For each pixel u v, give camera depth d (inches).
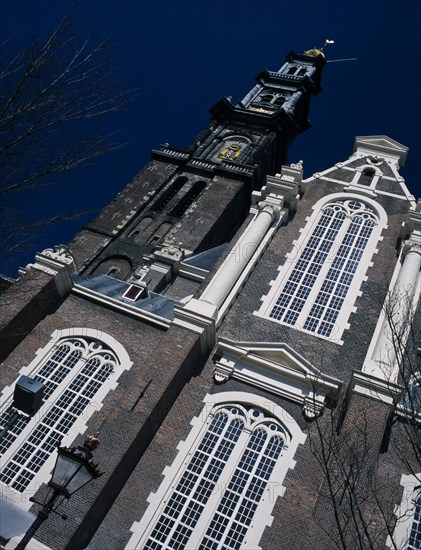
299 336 876.6
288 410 769.6
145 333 871.1
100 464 669.3
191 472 717.3
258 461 722.8
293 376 797.2
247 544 649.6
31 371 829.2
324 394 775.7
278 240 1023.0
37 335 873.5
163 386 749.3
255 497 694.5
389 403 714.8
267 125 2335.1
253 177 2036.2
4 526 582.9
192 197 1998.0
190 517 681.0
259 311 913.5
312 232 1042.7
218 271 944.3
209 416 769.6
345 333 874.1
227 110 2388.0
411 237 975.0
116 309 905.5
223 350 834.2
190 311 840.9
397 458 696.4
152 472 711.1
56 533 615.2
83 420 768.3
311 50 2928.2
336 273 971.3
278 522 666.2
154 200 1964.8
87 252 1758.1
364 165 1167.0
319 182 1139.3
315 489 690.2
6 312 846.5
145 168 2100.1
